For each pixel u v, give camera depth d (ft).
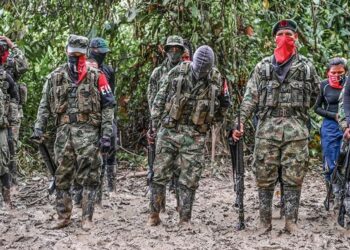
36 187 26.71
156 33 31.45
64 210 18.69
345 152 19.10
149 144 20.36
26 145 30.99
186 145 18.60
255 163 18.28
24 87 25.70
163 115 18.80
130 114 34.73
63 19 31.83
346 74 21.75
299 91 17.69
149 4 29.68
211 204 23.40
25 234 17.95
